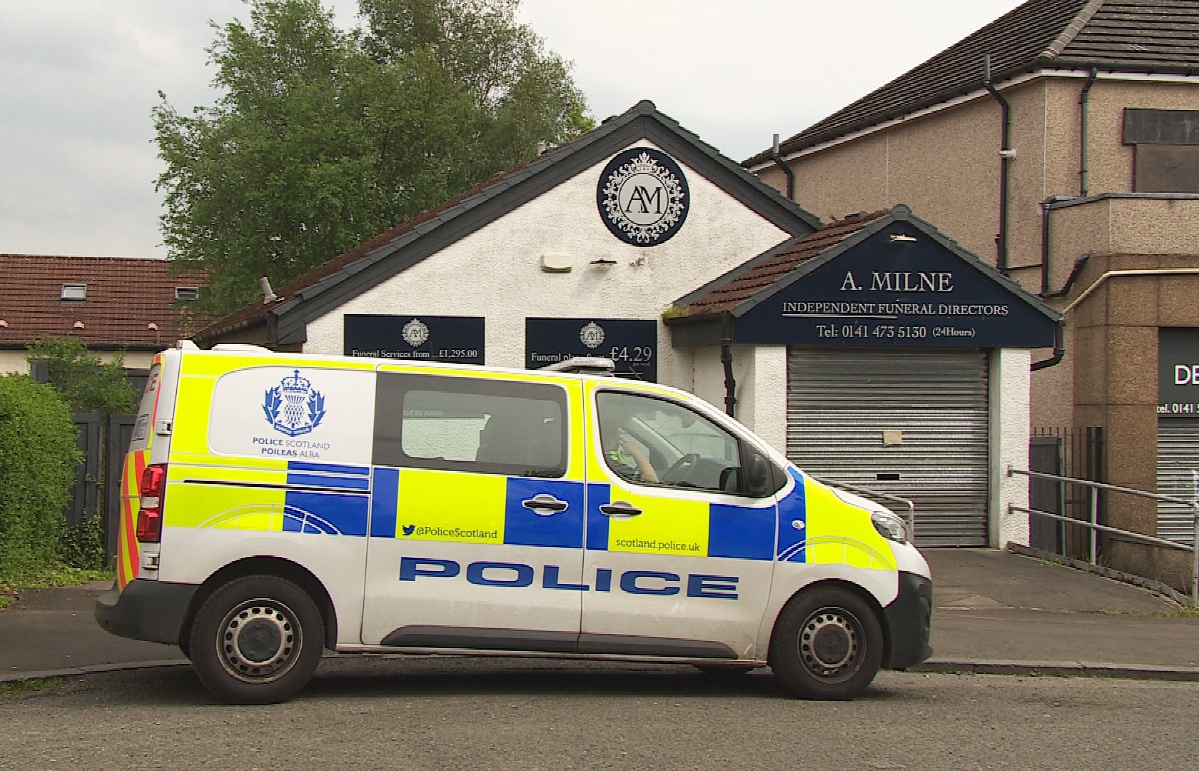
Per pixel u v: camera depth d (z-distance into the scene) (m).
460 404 7.19
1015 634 10.09
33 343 15.79
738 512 7.41
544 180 14.75
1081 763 6.21
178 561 6.67
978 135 19.08
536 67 40.50
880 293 13.66
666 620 7.27
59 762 5.64
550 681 8.07
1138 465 15.88
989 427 14.32
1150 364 15.91
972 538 14.28
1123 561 15.66
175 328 36.41
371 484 6.94
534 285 14.72
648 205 15.05
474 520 7.04
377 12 39.34
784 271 13.85
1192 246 16.08
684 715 7.02
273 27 30.66
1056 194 17.48
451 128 31.83
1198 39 18.05
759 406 13.52
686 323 14.55
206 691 7.27
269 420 6.88
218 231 29.89
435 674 8.20
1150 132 17.62
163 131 30.09
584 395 7.39
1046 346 14.13
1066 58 17.27
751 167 26.31
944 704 7.66
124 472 7.13
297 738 6.16
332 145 28.94
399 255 14.31
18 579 10.60
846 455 13.92
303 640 6.88
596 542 7.19
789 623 7.46
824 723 6.92
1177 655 9.42
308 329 14.02
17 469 10.40
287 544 6.80
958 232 19.59
